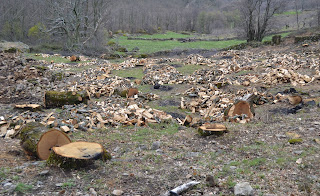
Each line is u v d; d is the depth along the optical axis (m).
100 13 30.56
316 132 5.62
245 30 26.19
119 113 8.11
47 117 7.51
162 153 5.27
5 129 6.96
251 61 16.30
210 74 13.59
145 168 4.48
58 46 27.86
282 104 8.44
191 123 7.40
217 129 6.20
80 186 3.80
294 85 10.30
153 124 7.41
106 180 4.02
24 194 3.53
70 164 4.23
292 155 4.68
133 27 50.72
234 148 5.32
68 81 14.06
